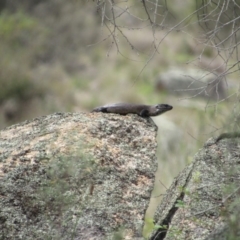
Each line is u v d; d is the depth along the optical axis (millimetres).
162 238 9562
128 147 10406
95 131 10680
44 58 42094
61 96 36000
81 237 8828
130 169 9930
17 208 9195
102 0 10961
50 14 45625
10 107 34625
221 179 9805
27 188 9484
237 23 11570
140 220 9125
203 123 19500
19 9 44688
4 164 9945
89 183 9508
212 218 9156
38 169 9789
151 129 11008
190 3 33562
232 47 10266
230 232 8375
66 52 43031
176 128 25422
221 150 10367
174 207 9781
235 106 9883
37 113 34156
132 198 9445
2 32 41375
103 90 37125
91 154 10031
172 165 18562
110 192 9461
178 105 30906
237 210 8805
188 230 9008
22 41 42031
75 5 44812
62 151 10094
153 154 10305
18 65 38000
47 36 43406
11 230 8930
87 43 44031
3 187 9484
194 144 18844
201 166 10109
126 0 11234
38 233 8891
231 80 23516
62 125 10977
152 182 9781
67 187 9383
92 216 9102
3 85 35906
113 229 8961
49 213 9148
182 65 38875
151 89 36031
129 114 11570
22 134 10875
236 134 9898
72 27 44406
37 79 37344
